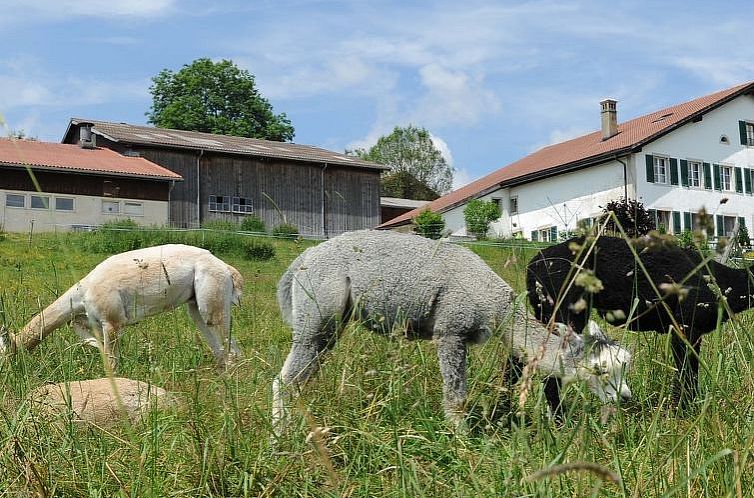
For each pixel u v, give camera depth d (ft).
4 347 19.54
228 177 131.23
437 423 15.47
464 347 18.44
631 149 121.29
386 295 18.63
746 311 20.59
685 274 20.38
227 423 14.29
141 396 17.51
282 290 19.92
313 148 160.25
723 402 13.80
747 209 134.31
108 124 141.18
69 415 15.25
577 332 20.84
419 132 327.67
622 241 21.22
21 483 13.70
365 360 17.19
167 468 14.15
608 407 13.24
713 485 11.48
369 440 13.92
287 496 13.19
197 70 211.82
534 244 35.40
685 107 138.10
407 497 12.27
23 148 114.11
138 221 112.78
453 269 18.54
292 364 18.65
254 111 216.33
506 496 11.42
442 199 165.17
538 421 12.32
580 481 10.91
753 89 134.82
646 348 19.04
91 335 28.73
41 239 68.08
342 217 142.31
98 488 13.83
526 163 159.53
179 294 29.45
